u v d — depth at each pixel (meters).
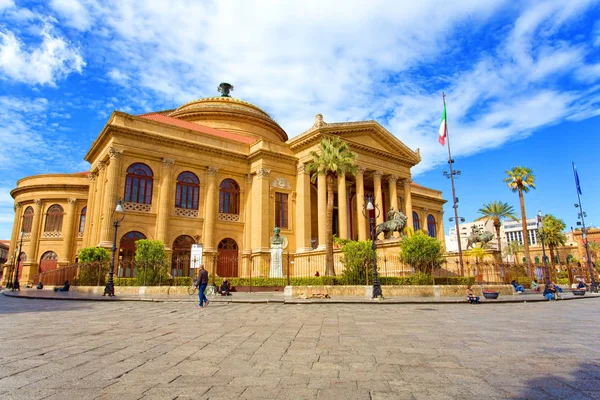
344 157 32.03
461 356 6.95
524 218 48.41
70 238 46.00
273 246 34.50
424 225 60.97
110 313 14.34
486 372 5.83
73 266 31.61
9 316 13.27
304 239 40.28
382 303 19.67
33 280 42.25
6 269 48.00
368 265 27.53
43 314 13.94
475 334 9.50
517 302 22.17
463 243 110.31
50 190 47.12
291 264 39.84
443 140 35.34
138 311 15.16
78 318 12.65
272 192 41.09
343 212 39.66
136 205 35.09
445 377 5.55
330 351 7.35
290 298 21.69
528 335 9.38
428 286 25.41
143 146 36.03
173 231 36.91
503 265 34.19
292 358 6.74
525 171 49.22
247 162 42.81
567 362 6.48
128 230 34.16
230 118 50.28
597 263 78.06
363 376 5.60
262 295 24.78
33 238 46.00
